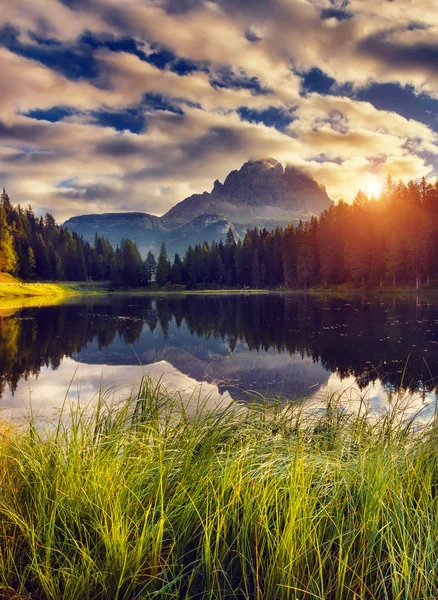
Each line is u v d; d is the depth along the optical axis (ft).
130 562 7.90
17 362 48.70
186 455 10.59
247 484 9.20
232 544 8.41
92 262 354.54
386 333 67.62
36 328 82.43
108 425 13.89
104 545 8.50
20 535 8.74
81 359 50.80
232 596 7.95
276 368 43.98
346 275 215.10
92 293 278.46
